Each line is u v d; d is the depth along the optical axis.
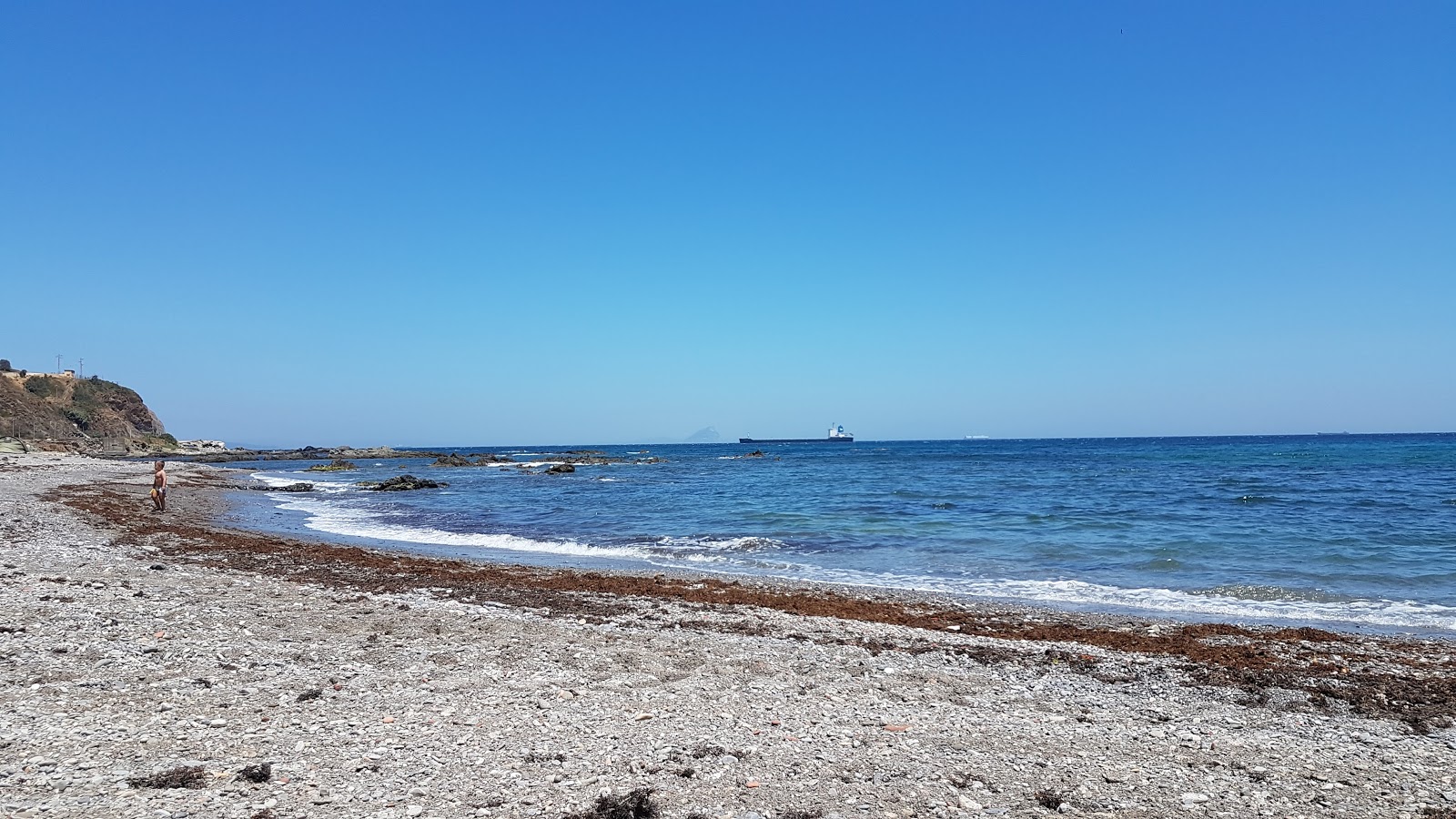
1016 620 14.86
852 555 23.64
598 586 17.72
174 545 22.39
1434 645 12.98
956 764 7.54
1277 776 7.38
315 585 16.77
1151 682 10.65
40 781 6.45
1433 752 8.08
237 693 9.08
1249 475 58.53
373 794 6.53
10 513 28.25
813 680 10.34
